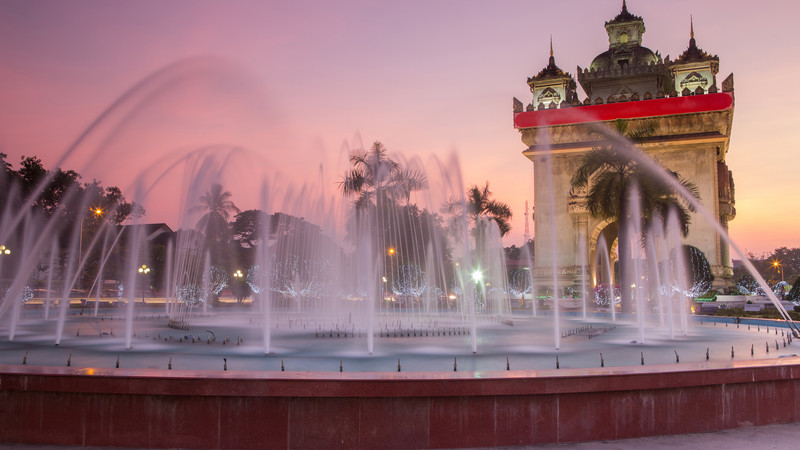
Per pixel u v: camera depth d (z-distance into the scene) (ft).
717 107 188.03
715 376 27.73
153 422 24.86
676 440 26.48
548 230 204.64
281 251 146.41
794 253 540.52
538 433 25.68
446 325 87.35
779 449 25.34
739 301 165.37
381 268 139.33
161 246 212.64
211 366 39.52
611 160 135.85
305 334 65.46
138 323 85.97
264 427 24.70
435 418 25.04
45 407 25.30
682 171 193.57
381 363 41.78
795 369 29.45
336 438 24.71
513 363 42.55
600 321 106.63
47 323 84.17
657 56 239.71
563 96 220.43
